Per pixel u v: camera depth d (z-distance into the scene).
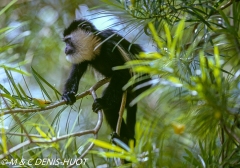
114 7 7.76
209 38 6.46
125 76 10.14
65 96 8.96
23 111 6.72
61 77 14.20
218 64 4.71
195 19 7.08
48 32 14.14
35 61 13.98
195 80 4.73
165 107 6.62
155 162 5.58
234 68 6.62
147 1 6.95
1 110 6.70
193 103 5.71
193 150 6.95
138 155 5.02
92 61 11.34
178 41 5.63
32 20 13.82
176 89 6.14
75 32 11.47
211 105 4.90
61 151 5.95
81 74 11.56
